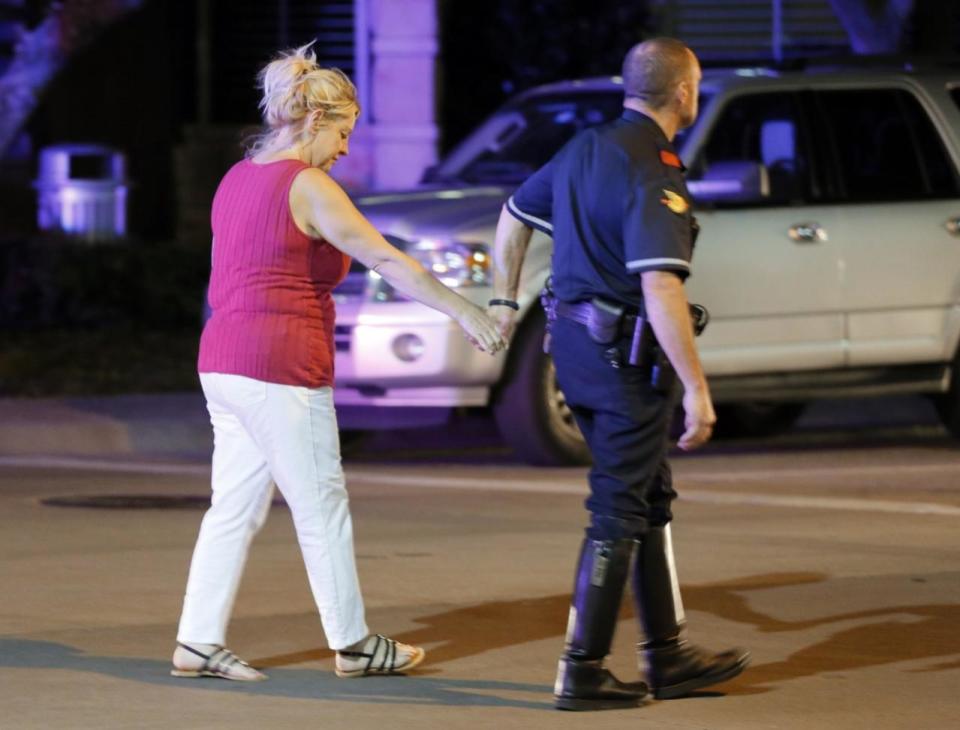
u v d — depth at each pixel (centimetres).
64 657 1725
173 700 1578
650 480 1545
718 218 2894
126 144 5256
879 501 2606
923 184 3061
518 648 1769
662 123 1566
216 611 1650
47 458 3073
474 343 1571
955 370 3098
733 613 1916
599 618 1536
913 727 1502
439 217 2822
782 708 1559
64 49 3828
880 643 1791
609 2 4578
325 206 1581
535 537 2328
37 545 2270
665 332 1493
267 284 1593
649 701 1580
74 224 4769
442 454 3166
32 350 3969
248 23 5288
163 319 4391
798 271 2934
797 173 2984
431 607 1941
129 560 2180
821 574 2108
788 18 5059
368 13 5009
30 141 5103
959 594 2005
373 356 2778
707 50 5041
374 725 1499
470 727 1495
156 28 5269
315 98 1611
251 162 1631
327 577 1636
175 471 2923
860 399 3559
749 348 2917
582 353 1541
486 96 4741
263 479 1648
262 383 1595
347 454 3139
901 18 4122
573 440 2883
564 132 3152
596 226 1533
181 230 5222
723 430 3391
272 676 1662
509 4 4622
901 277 3009
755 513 2508
